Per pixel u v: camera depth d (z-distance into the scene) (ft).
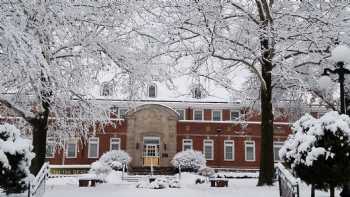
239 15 69.05
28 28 44.88
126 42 63.62
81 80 61.67
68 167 140.26
